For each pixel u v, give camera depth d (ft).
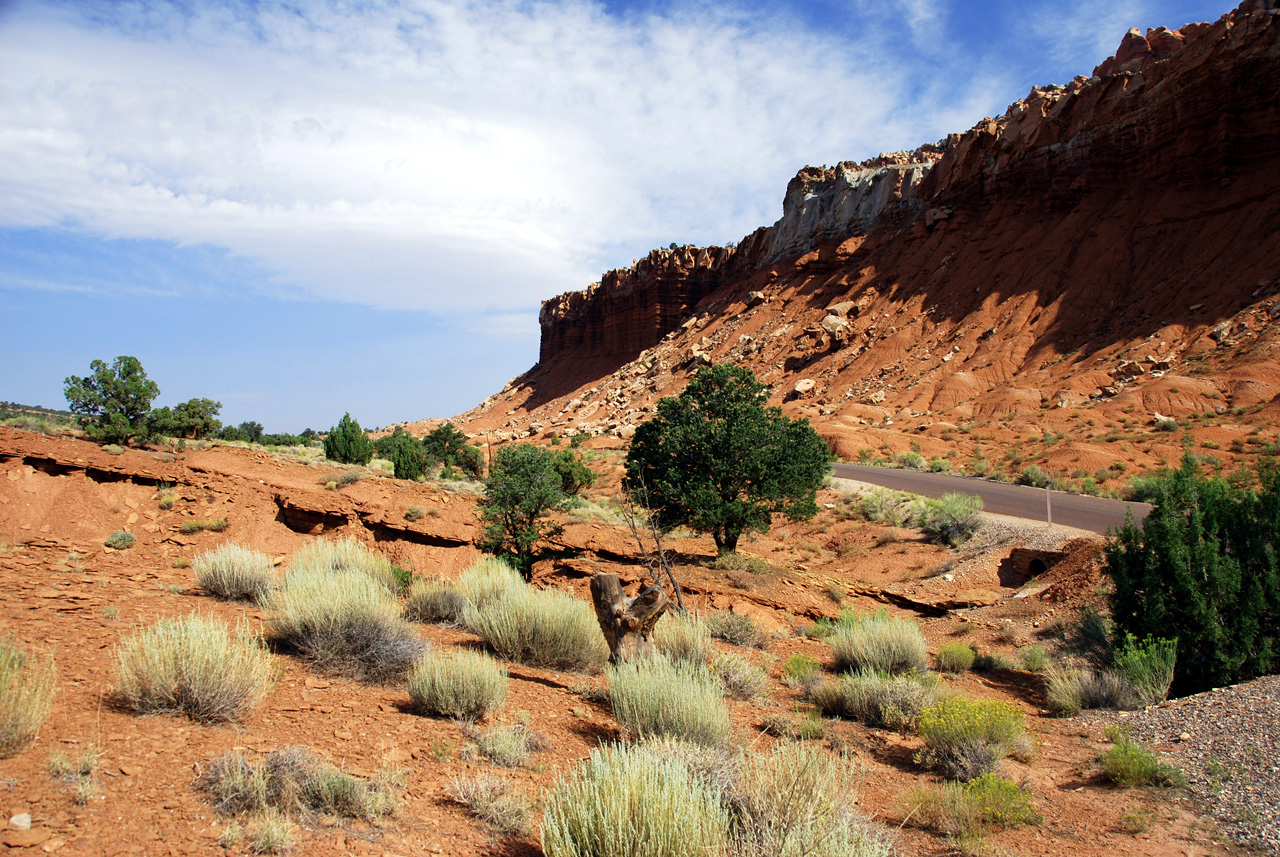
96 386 74.64
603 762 13.85
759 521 66.80
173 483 63.82
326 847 11.88
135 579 31.45
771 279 365.20
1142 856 17.04
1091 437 139.54
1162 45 280.31
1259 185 194.59
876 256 308.19
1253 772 21.16
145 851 10.58
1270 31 195.11
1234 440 120.57
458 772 16.22
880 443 168.25
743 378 72.08
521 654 28.86
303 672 21.24
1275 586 32.30
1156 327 183.32
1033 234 245.04
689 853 12.15
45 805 11.16
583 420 344.49
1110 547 37.63
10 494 54.60
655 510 66.85
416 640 24.70
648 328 435.53
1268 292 169.37
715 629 42.14
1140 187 223.92
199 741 14.64
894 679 30.32
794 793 14.75
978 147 274.98
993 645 47.55
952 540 78.18
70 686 16.26
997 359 208.64
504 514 62.13
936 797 19.66
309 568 34.53
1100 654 37.63
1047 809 19.88
